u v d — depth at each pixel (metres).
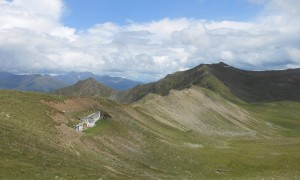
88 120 94.56
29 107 85.31
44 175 48.28
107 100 133.12
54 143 68.00
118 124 106.94
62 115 91.88
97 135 87.44
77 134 82.25
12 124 67.62
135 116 134.62
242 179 73.75
